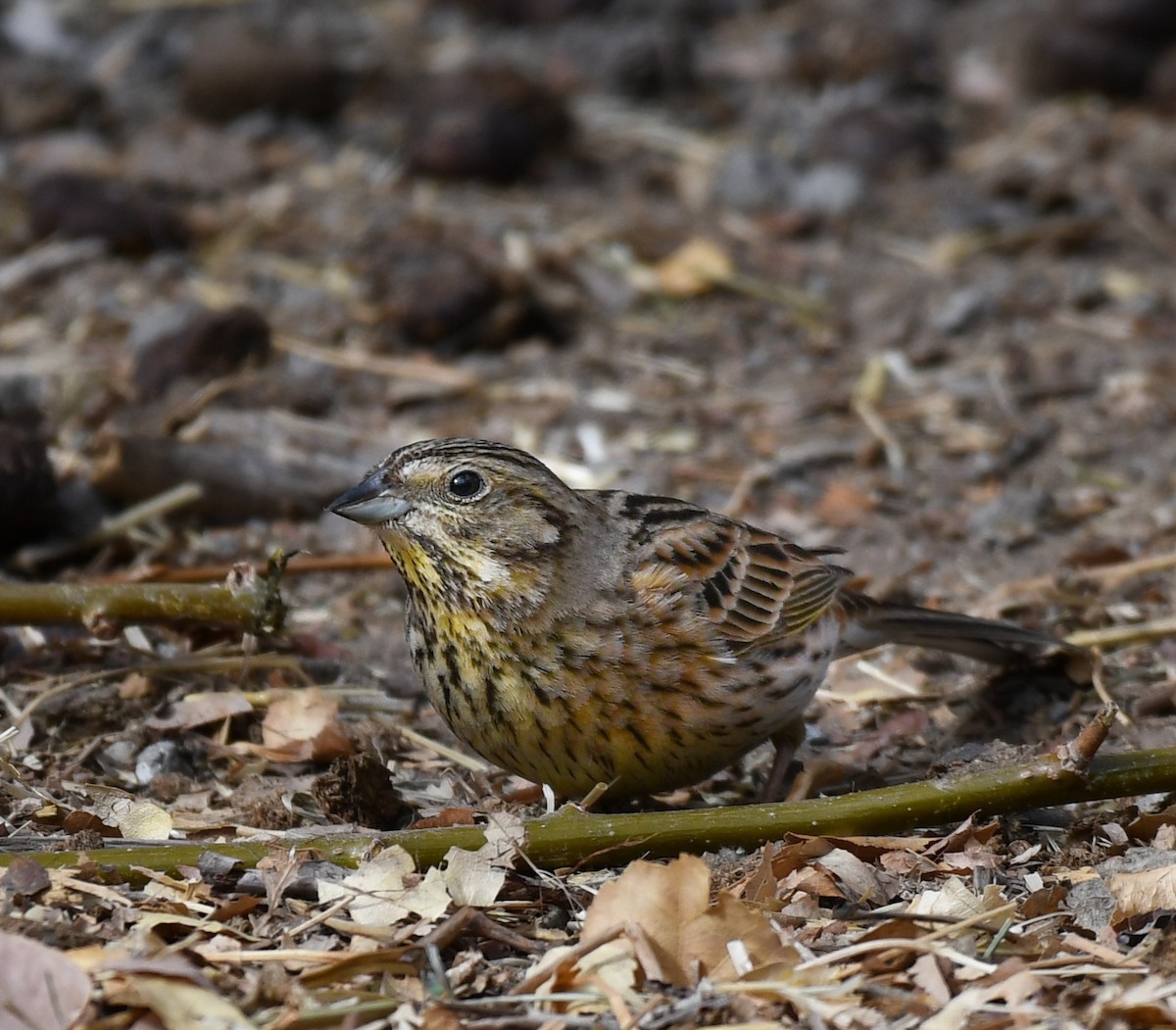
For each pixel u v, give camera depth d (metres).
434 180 17.92
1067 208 17.58
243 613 9.74
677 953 7.11
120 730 9.62
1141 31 20.00
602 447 13.58
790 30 21.75
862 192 17.67
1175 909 7.54
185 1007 6.63
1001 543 12.36
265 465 12.30
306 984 6.98
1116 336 15.30
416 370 14.42
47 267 15.70
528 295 15.39
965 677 10.77
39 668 10.09
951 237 17.03
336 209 17.20
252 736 9.73
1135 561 11.92
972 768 8.84
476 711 8.61
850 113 18.73
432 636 8.65
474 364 14.84
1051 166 18.16
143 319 14.25
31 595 9.70
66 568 11.67
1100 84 19.88
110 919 7.36
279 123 19.00
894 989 7.02
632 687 8.49
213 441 12.77
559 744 8.57
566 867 7.88
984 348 15.13
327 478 12.37
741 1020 6.82
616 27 21.09
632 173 18.23
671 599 8.57
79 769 9.20
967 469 13.39
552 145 18.48
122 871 7.57
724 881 7.75
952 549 12.36
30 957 6.61
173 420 12.98
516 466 8.55
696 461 13.46
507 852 7.73
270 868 7.61
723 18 22.19
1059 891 7.69
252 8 21.77
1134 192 17.70
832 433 13.85
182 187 17.55
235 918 7.45
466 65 19.05
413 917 7.46
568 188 18.02
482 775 9.34
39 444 11.60
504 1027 6.75
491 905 7.57
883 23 20.52
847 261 16.66
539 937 7.45
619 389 14.50
